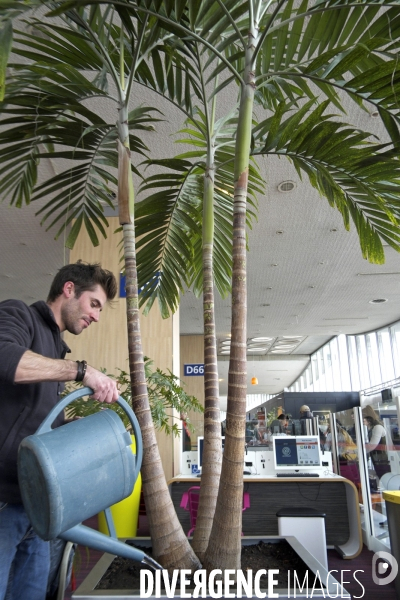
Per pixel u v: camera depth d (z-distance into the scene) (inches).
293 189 219.1
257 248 297.4
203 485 60.8
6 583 54.0
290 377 945.5
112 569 56.5
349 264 329.4
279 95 89.5
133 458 46.4
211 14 63.7
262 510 204.1
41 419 58.3
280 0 58.0
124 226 62.4
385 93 66.6
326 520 200.7
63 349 65.9
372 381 588.1
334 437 235.3
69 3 54.3
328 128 68.6
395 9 64.0
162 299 107.7
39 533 39.4
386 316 499.5
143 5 60.9
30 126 78.4
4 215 239.6
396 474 172.9
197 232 99.7
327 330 579.8
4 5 48.1
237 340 53.7
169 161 85.3
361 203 83.8
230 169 99.7
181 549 53.5
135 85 140.3
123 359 204.5
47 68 73.5
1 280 351.9
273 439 203.6
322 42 71.7
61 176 90.6
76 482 39.8
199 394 547.5
